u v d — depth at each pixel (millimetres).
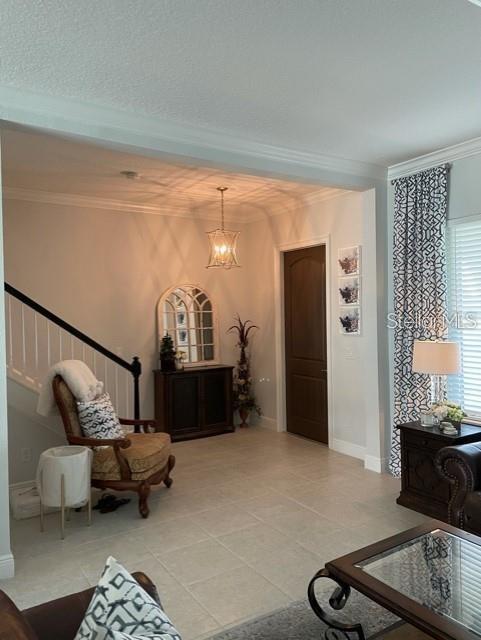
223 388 6090
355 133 3527
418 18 2119
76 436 3670
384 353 4449
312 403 5664
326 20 2123
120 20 2088
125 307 5699
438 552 2141
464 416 3654
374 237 4398
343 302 5055
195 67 2523
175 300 6055
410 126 3395
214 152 3490
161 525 3430
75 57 2400
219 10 2035
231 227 6477
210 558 2938
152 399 5871
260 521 3451
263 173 3811
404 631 2006
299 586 2619
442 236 3918
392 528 3299
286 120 3262
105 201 5500
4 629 1015
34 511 3625
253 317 6516
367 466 4570
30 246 5113
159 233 5941
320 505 3715
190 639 2188
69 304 5340
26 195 5059
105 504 3770
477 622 1720
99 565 2887
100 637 1089
